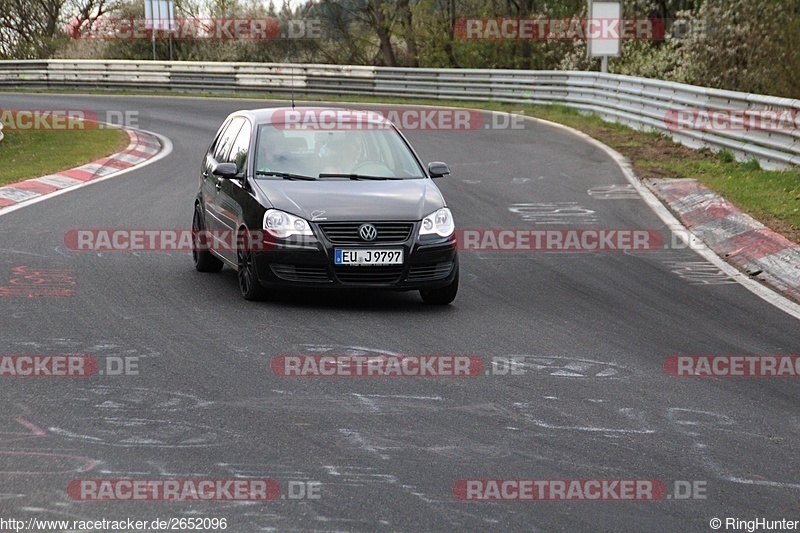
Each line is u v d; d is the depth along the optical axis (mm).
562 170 30250
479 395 10922
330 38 72812
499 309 15266
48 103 55500
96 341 12734
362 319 14336
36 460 8734
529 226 22281
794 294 16750
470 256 19391
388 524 7582
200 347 12555
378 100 57281
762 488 8516
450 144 37125
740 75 38844
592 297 16156
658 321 14641
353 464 8805
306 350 12555
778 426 10172
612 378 11719
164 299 15250
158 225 21719
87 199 25031
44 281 16219
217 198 16938
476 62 70375
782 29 35531
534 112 47750
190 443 9234
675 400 10945
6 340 12695
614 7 45969
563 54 64875
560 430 9859
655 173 28953
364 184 15852
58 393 10633
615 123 41594
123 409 10164
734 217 21672
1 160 32469
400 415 10188
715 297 16234
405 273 14922
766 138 28641
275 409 10266
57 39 82625
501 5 67750
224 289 16172
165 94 63000
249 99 59188
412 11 69812
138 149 36188
